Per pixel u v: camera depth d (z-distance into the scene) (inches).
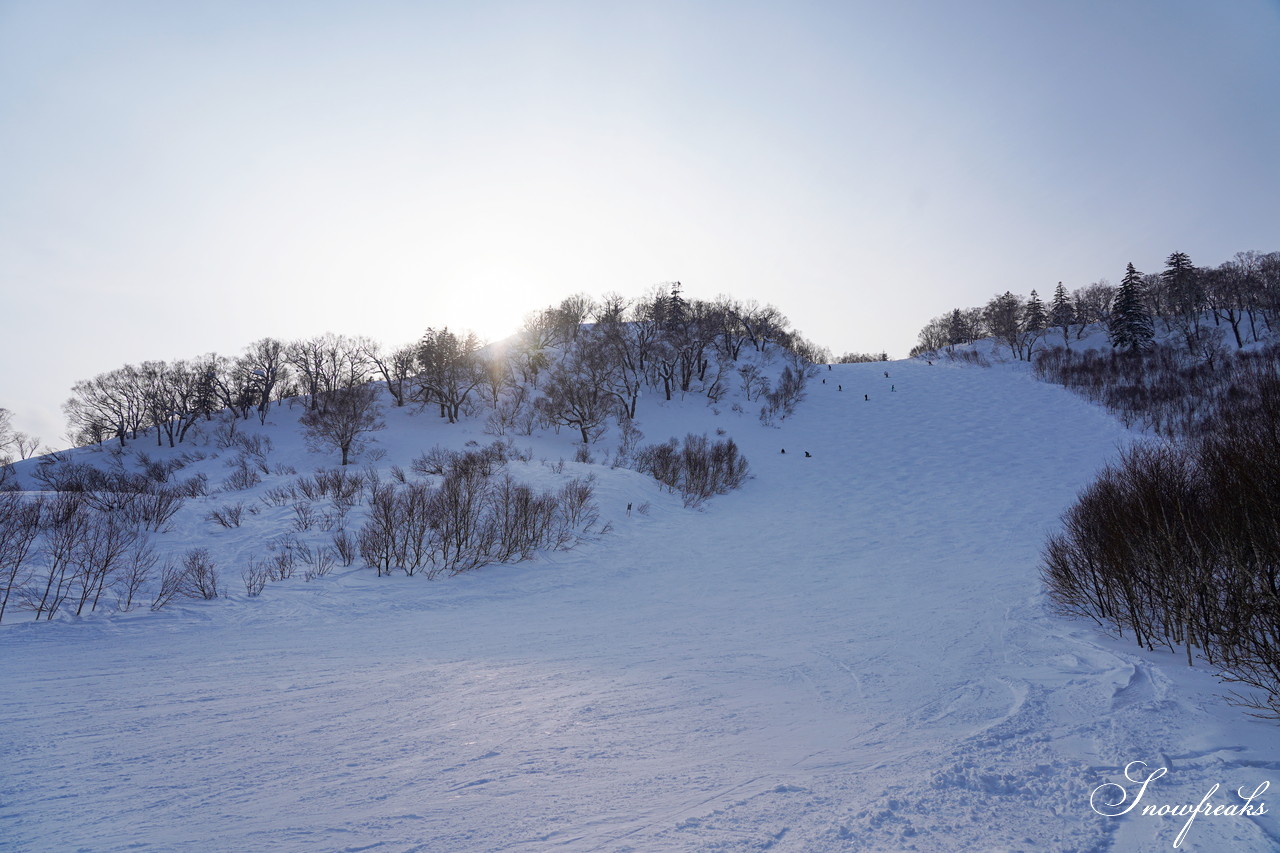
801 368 2694.4
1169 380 1935.3
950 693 246.4
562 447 1861.5
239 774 168.9
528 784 161.5
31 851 127.6
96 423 2285.9
